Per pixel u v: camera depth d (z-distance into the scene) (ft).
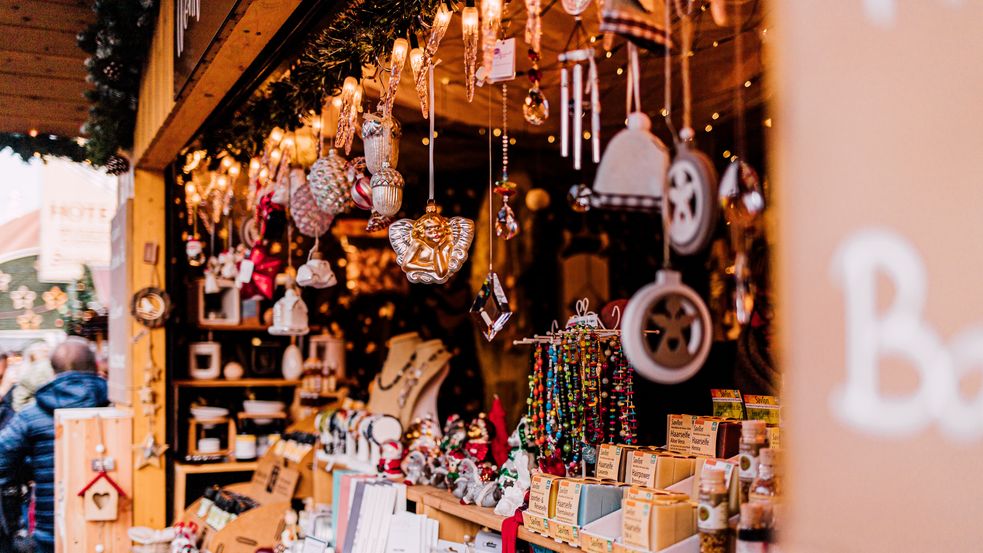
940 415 2.07
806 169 2.31
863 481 2.18
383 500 11.30
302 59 11.36
